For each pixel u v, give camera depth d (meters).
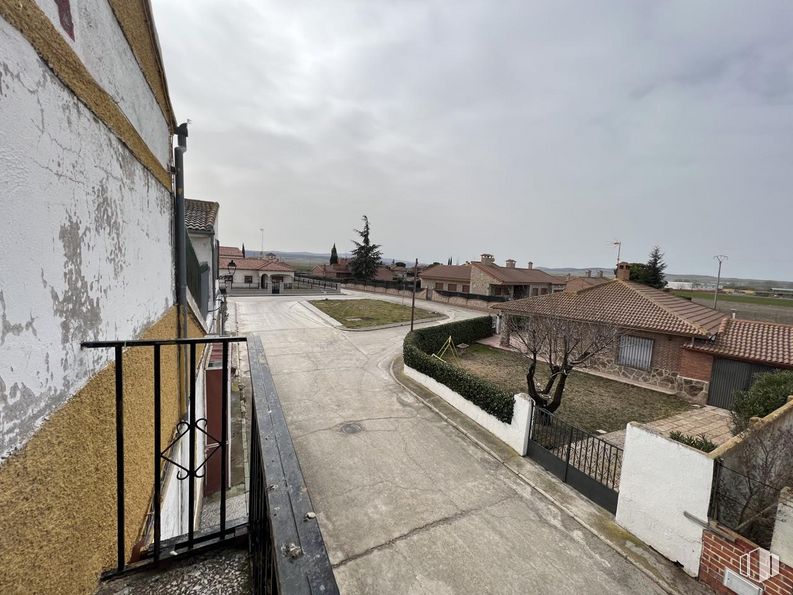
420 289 37.53
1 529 0.91
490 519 5.34
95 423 1.57
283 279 44.59
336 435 7.78
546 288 39.69
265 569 1.26
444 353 16.27
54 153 1.22
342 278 53.50
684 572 4.45
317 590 0.89
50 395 1.18
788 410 6.22
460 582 4.26
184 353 4.12
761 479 4.64
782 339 11.19
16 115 0.99
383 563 4.49
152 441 2.76
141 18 2.59
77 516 1.38
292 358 13.86
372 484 6.07
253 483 1.87
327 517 5.26
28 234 1.05
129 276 2.17
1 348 0.92
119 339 1.96
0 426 0.91
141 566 1.63
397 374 12.38
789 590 3.66
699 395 11.48
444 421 8.75
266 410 1.80
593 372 13.86
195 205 12.52
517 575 4.38
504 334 17.83
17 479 0.98
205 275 9.02
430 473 6.48
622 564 4.60
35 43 1.09
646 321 12.87
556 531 5.14
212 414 7.25
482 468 6.71
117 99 1.99
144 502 2.43
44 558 1.13
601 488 5.62
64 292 1.29
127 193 2.14
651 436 4.84
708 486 4.29
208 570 1.66
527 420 7.05
